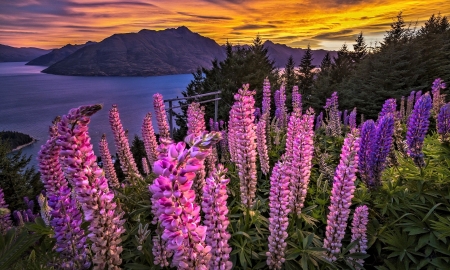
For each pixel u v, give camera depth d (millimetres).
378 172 4781
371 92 23062
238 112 3893
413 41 27453
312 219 4191
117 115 5602
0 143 21359
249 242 3668
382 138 4633
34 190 21875
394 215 4535
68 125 2127
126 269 3551
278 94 9930
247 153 3904
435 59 25438
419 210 4426
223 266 2422
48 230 3176
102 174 2391
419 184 4648
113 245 2469
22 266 2387
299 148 3949
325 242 3631
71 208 2746
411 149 5043
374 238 4156
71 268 2717
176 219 1701
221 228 2396
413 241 4047
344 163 3482
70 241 2721
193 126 4555
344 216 3459
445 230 3686
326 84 29234
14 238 2078
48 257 2879
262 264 3451
